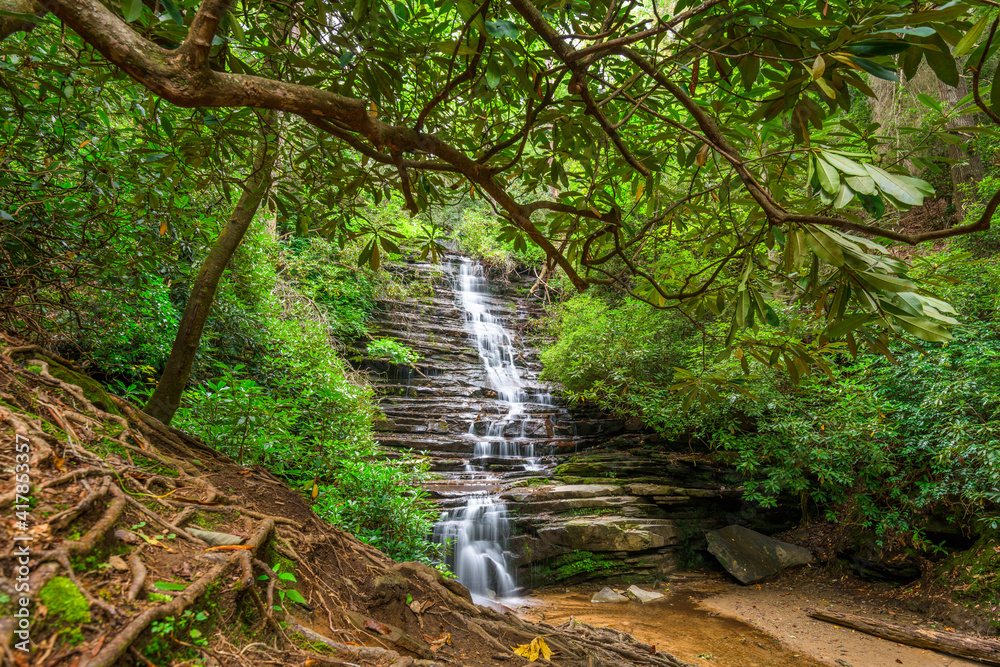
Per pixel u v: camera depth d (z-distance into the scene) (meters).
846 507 7.16
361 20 1.88
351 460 4.93
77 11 1.09
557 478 7.72
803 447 6.64
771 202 1.33
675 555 6.98
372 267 2.62
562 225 2.46
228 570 1.44
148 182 2.77
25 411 1.55
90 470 1.44
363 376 8.20
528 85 1.69
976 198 7.20
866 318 1.25
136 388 4.60
